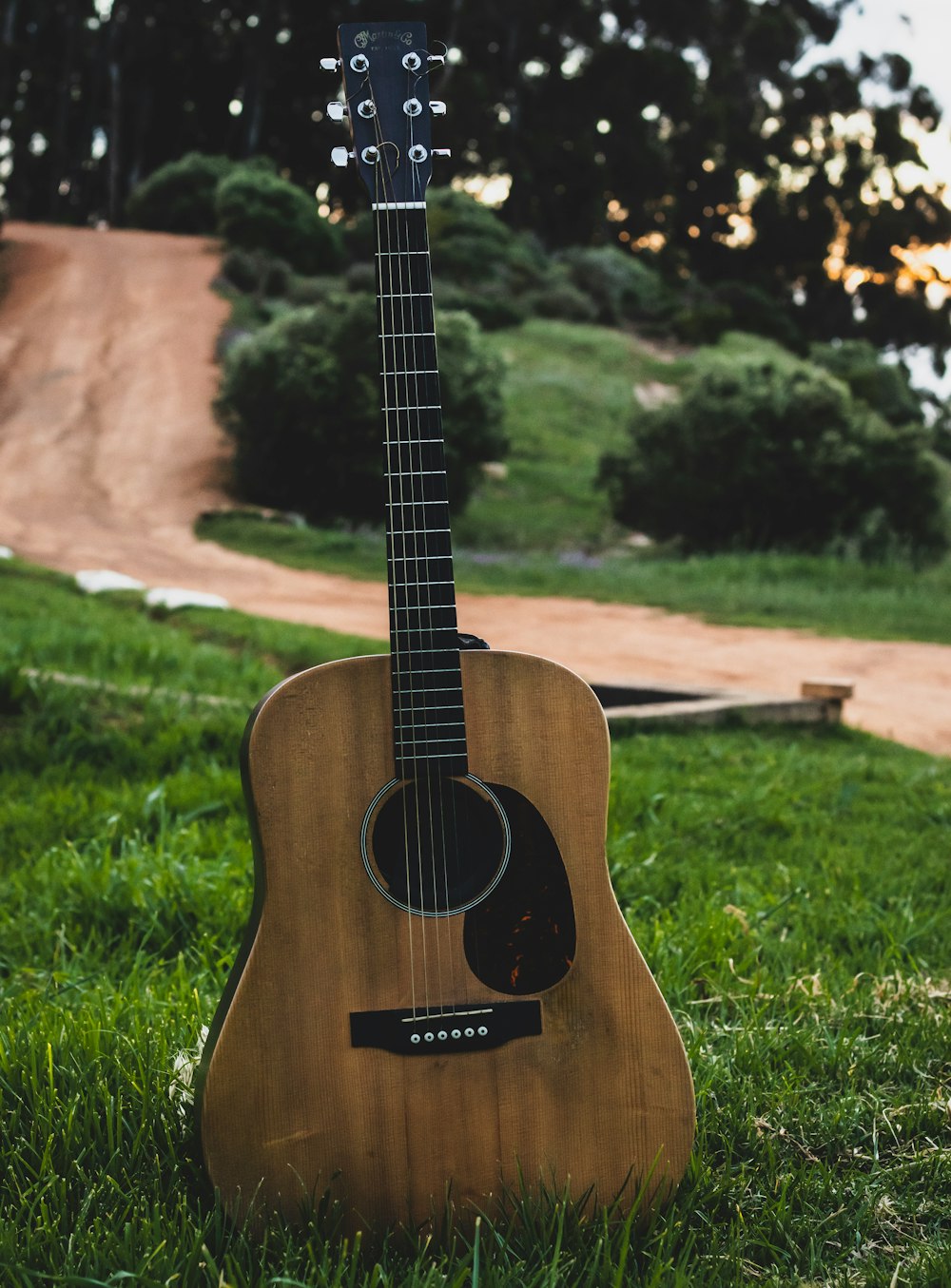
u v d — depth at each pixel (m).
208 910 3.63
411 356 2.10
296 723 1.97
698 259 72.19
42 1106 2.24
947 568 19.72
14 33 65.81
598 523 26.05
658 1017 2.05
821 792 5.91
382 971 1.98
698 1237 2.02
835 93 69.69
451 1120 2.00
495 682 2.03
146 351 34.44
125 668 7.67
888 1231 2.12
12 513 23.23
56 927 3.61
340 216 70.06
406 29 2.14
